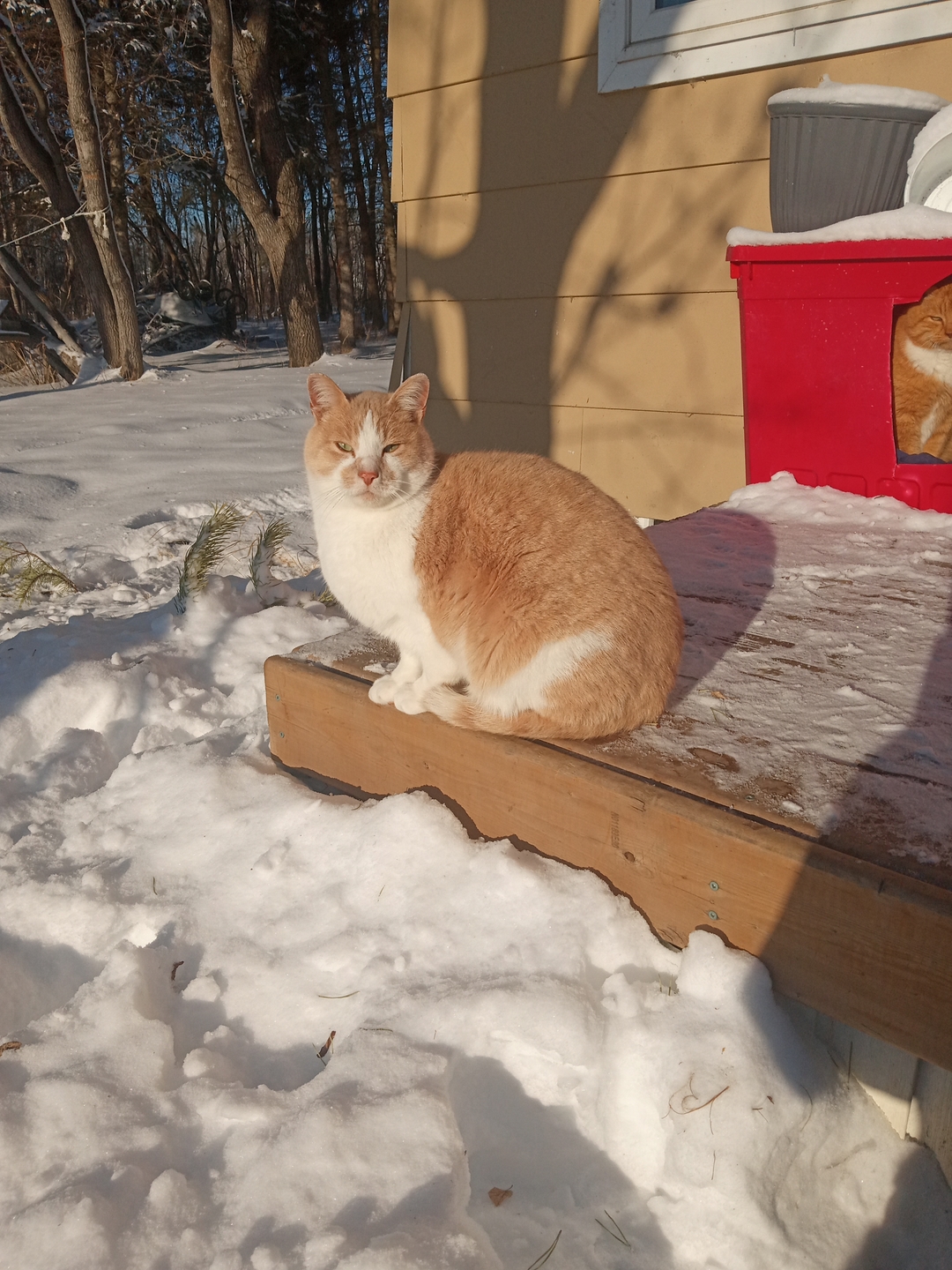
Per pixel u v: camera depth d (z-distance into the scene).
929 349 1.47
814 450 1.56
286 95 7.63
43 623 1.78
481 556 0.88
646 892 0.82
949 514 1.42
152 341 7.80
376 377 5.38
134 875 1.00
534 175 1.95
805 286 1.47
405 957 0.84
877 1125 0.74
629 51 1.75
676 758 0.84
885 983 0.67
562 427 2.07
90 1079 0.76
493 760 0.90
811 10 1.56
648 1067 0.70
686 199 1.77
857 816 0.74
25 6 5.12
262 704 1.40
